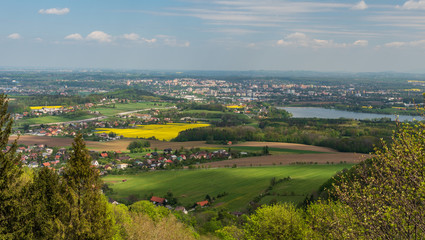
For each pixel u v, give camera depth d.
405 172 18.50
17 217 27.64
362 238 19.36
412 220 17.88
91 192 28.11
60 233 27.27
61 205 27.41
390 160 19.25
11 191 28.33
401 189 18.64
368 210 19.23
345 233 19.73
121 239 39.75
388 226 18.86
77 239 27.19
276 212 40.22
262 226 40.00
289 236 37.84
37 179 30.69
